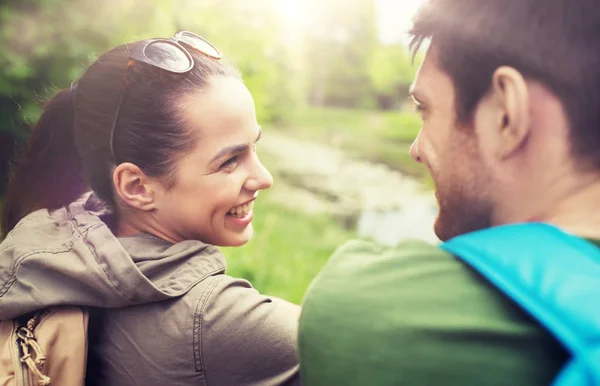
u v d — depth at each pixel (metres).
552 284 0.57
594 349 0.52
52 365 0.94
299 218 8.63
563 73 0.66
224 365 0.99
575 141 0.67
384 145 21.16
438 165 0.76
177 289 1.00
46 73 4.35
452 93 0.73
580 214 0.67
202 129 1.04
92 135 1.09
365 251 0.74
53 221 1.08
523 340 0.59
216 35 6.20
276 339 1.00
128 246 1.05
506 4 0.68
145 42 1.06
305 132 20.77
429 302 0.64
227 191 1.07
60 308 0.97
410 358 0.61
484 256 0.63
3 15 4.20
